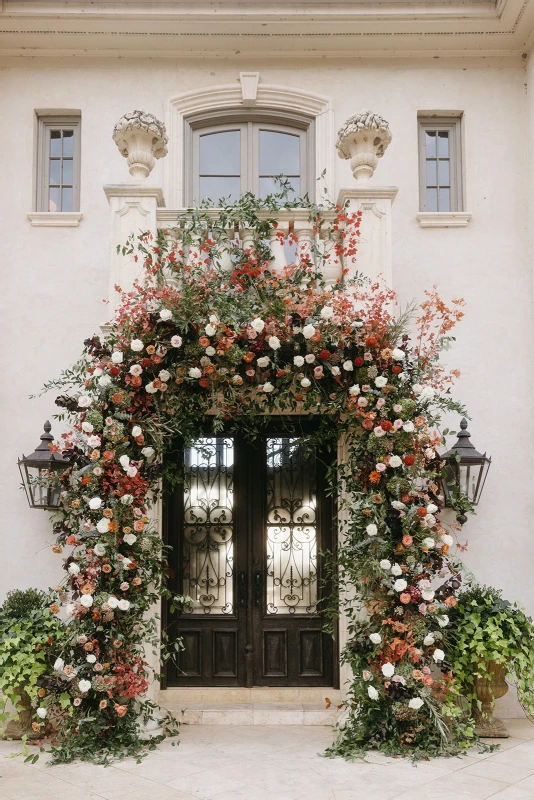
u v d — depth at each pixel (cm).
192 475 593
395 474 502
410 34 664
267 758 479
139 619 505
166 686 607
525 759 473
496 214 660
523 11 634
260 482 630
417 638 486
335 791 413
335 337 505
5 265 644
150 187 553
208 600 621
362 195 556
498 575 615
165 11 644
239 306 508
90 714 486
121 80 675
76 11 641
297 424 632
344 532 554
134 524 490
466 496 561
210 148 694
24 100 669
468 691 528
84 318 637
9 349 633
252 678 609
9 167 658
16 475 618
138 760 470
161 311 496
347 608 525
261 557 621
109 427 497
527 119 671
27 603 549
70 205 675
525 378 639
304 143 693
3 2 636
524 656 509
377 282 546
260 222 535
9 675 491
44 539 610
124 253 518
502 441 630
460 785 422
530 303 649
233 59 683
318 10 647
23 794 411
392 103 677
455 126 688
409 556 494
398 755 475
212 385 510
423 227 655
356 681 497
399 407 497
